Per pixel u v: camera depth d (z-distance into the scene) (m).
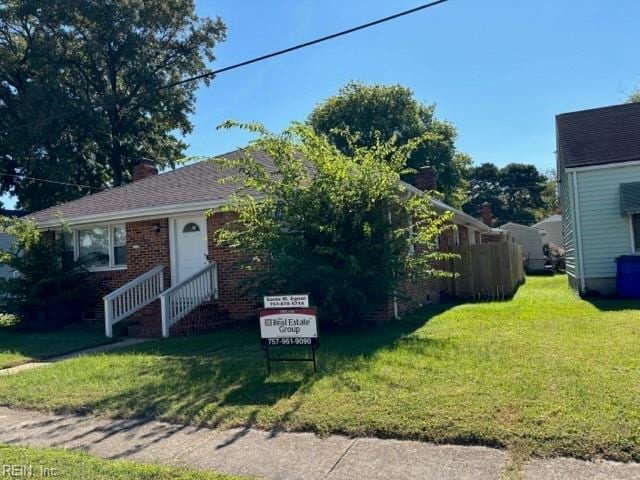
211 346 9.23
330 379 6.09
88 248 14.85
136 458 4.39
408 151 10.30
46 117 26.88
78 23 29.31
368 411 4.92
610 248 14.01
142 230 13.64
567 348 6.96
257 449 4.40
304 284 9.38
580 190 14.32
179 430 5.02
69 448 4.74
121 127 33.41
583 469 3.63
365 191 9.55
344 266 9.43
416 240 9.98
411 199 10.00
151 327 11.61
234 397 5.74
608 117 16.17
